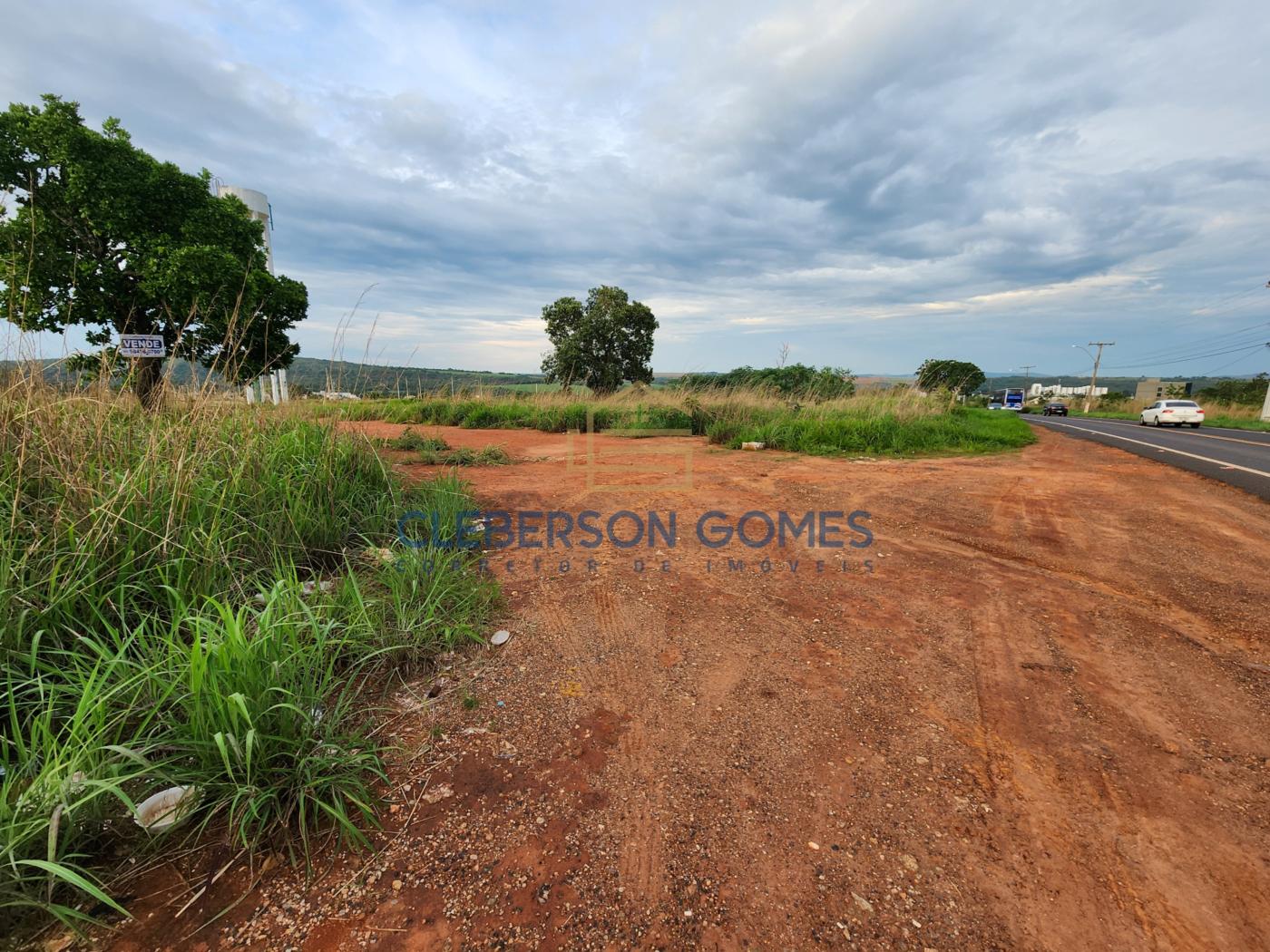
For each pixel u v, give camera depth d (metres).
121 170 12.98
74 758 1.50
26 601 2.11
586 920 1.38
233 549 2.99
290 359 16.08
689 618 3.08
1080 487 6.94
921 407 13.98
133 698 1.85
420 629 2.64
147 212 13.52
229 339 4.23
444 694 2.34
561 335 28.73
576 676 2.49
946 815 1.72
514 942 1.32
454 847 1.59
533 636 2.84
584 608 3.18
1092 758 1.98
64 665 2.09
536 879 1.49
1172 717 2.23
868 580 3.68
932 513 5.51
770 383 15.68
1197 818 1.71
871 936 1.34
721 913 1.40
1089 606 3.30
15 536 2.43
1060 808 1.75
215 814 1.65
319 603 2.64
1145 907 1.42
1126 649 2.78
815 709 2.27
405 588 3.01
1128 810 1.75
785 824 1.68
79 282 12.05
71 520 2.47
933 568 3.94
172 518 2.72
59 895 1.40
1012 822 1.69
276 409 4.68
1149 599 3.40
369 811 1.66
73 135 12.25
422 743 2.03
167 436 3.21
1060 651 2.76
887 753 2.00
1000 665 2.63
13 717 1.64
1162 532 4.89
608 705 2.28
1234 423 24.62
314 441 4.40
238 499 3.34
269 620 2.06
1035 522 5.20
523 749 2.01
